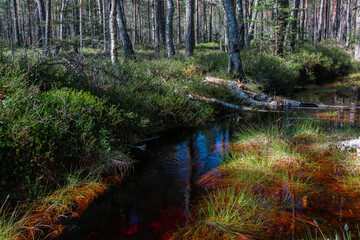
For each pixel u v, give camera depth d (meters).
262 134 6.07
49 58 6.24
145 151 5.71
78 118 4.60
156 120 7.48
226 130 7.41
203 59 14.56
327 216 2.97
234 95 10.75
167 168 4.75
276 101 10.78
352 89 13.05
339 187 3.65
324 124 7.16
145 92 8.02
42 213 3.23
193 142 6.33
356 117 8.00
